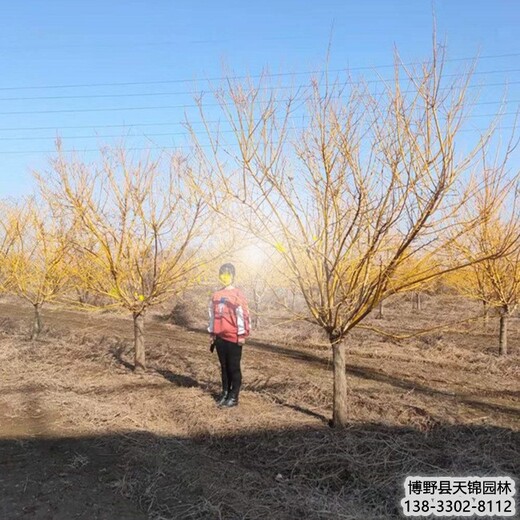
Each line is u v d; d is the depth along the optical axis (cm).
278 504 362
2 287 1018
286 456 442
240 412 542
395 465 424
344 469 416
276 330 1262
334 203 427
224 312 563
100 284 742
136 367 748
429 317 1652
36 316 1006
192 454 448
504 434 502
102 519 339
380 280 408
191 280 725
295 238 434
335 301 468
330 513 349
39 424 514
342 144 411
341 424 497
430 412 559
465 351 1000
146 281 717
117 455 439
